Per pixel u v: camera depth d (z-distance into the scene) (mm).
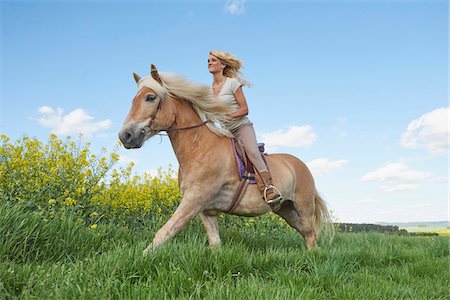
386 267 5062
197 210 4738
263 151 5402
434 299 3857
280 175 5422
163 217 7133
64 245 4504
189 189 4742
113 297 3004
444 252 6344
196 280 3490
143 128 4465
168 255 3820
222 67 5316
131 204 6734
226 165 4906
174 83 4766
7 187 5520
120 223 6457
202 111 4984
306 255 4531
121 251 3809
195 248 4000
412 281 4309
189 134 4848
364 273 4375
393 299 3576
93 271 3365
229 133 5082
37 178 5555
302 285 3594
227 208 5086
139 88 4617
